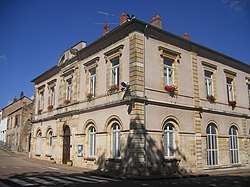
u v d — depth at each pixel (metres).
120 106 15.20
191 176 14.51
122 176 13.31
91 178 13.06
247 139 21.42
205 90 18.61
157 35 16.12
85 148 17.95
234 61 21.67
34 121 26.80
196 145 16.83
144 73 14.88
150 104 14.80
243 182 12.26
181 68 17.14
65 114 20.72
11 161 22.64
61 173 14.94
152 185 10.97
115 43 16.61
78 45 21.38
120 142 14.88
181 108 16.44
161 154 14.70
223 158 18.81
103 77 17.23
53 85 24.20
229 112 20.02
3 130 49.53
